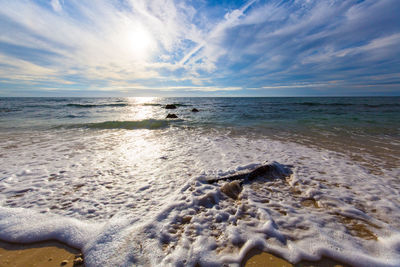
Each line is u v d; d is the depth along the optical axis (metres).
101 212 2.67
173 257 1.87
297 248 2.01
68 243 2.11
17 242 2.11
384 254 1.93
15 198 3.00
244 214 2.62
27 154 5.42
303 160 5.00
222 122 13.41
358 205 2.87
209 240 2.12
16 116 16.39
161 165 4.65
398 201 2.97
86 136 8.41
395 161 4.92
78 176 3.92
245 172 3.90
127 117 16.97
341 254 1.93
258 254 1.95
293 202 2.97
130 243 2.04
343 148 6.23
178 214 2.56
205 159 5.12
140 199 3.03
